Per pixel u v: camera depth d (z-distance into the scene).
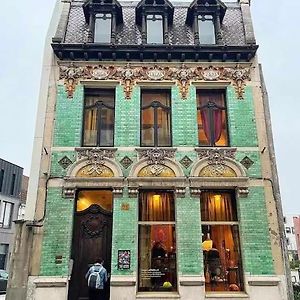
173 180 10.98
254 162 11.36
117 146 11.38
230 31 13.70
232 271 10.68
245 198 10.98
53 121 11.62
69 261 10.33
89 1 13.27
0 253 32.75
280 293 10.16
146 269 10.59
